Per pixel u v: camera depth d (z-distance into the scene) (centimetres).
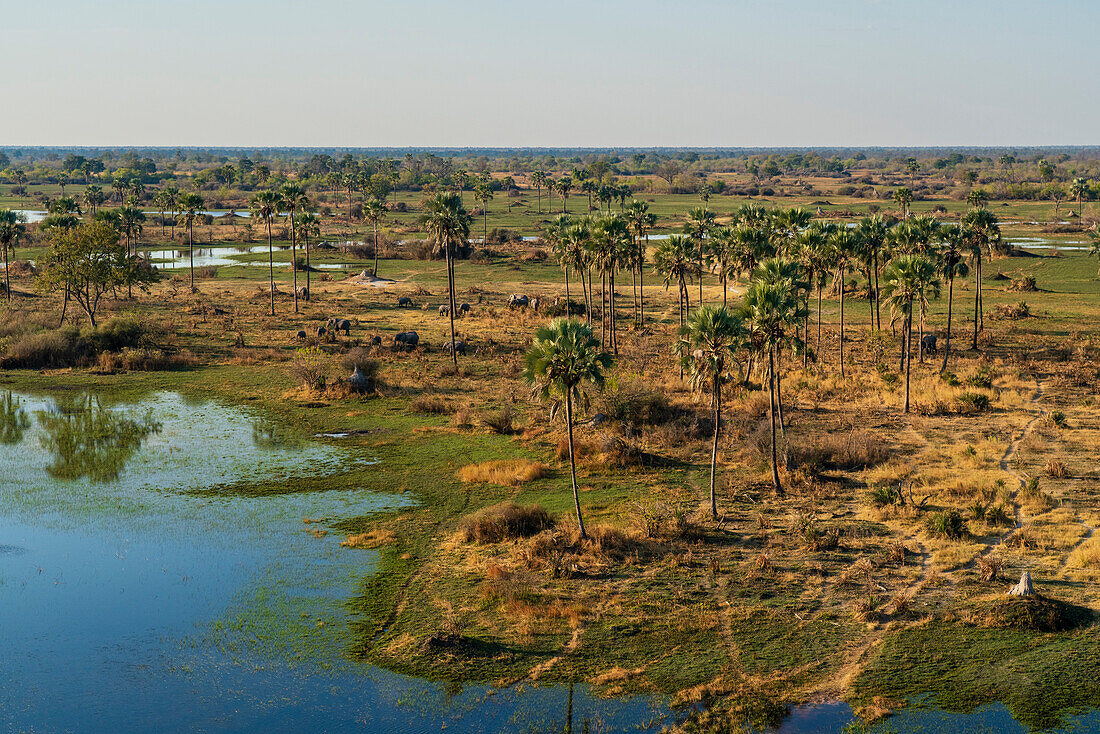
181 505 4116
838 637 2750
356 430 5459
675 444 5169
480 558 3466
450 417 5775
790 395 6425
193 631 2894
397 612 3017
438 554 3534
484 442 5188
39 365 7300
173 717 2405
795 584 3144
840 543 3519
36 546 3612
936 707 2361
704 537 3634
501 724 2350
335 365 7069
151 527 3831
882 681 2492
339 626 2922
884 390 6525
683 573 3269
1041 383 6806
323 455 4941
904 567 3253
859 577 3166
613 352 7862
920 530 3650
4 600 3114
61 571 3366
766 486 4350
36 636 2859
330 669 2650
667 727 2317
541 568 3331
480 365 7325
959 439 5219
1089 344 8131
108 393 6431
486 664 2658
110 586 3231
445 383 6712
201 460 4828
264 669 2653
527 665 2644
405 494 4303
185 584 3253
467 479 4497
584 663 2644
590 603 3036
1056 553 3334
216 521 3909
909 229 7144
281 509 4075
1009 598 2856
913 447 5041
